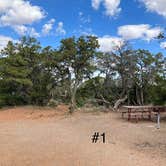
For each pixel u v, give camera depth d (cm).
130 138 1559
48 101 3928
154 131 1783
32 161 1068
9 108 3650
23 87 3934
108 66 3656
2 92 3891
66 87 3688
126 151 1247
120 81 3734
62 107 3750
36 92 3856
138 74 3609
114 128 1934
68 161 1068
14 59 3762
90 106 3653
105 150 1260
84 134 1714
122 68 3600
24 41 5350
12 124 2275
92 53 3459
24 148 1292
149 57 3547
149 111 2400
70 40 3356
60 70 3556
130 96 3769
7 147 1318
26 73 3669
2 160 1082
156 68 3556
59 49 3425
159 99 2725
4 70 3678
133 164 1045
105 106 3628
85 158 1115
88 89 3791
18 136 1634
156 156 1162
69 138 1566
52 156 1141
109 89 3744
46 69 3778
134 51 3584
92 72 3622
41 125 2191
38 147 1316
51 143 1413
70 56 3372
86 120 2441
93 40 3416
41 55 3734
